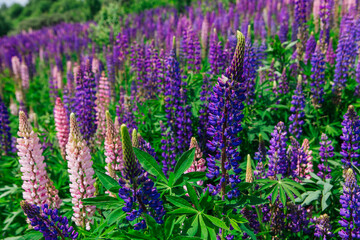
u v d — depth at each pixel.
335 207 5.11
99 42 18.41
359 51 8.67
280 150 4.71
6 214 6.55
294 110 6.52
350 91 7.71
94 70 11.30
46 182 4.81
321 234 4.65
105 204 3.49
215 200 3.78
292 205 4.91
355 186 3.96
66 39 23.67
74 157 4.24
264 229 4.66
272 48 8.59
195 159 4.73
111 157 5.03
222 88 3.47
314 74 7.29
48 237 3.74
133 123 7.02
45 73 19.05
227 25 14.68
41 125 9.38
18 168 6.91
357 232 4.03
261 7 19.14
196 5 26.47
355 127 4.93
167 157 6.19
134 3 29.30
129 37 15.73
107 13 19.36
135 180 3.21
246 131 6.77
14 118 12.49
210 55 7.97
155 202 3.39
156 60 8.65
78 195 4.36
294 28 9.88
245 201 3.70
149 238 3.27
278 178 4.56
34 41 29.44
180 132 6.39
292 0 14.45
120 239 3.39
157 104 7.54
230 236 4.27
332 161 5.67
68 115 8.20
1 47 26.81
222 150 3.67
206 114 6.62
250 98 7.08
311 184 5.05
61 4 87.94
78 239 4.28
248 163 4.35
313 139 6.44
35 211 3.66
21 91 14.32
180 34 13.34
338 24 12.90
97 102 8.72
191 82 7.83
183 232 3.29
